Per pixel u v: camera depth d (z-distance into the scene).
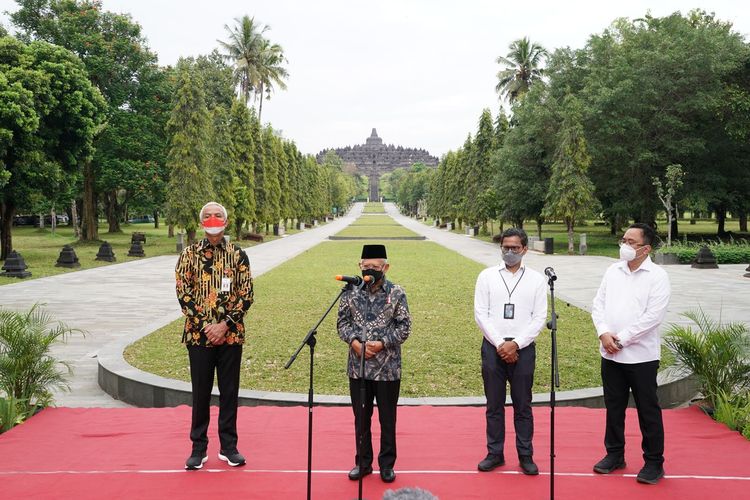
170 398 6.79
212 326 4.65
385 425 4.45
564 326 11.05
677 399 7.08
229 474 4.55
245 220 41.66
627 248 4.62
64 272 21.25
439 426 5.66
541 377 7.50
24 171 25.47
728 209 39.94
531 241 34.91
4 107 22.17
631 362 4.54
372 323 4.43
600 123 31.75
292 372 7.77
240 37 59.66
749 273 19.52
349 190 145.62
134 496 4.16
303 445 5.16
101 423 5.73
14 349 6.13
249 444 5.18
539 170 35.06
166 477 4.48
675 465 4.74
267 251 33.00
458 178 56.66
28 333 6.21
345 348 9.18
